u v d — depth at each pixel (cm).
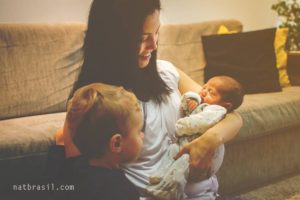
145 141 135
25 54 188
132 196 131
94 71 138
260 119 194
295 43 287
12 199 135
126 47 138
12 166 135
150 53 142
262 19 328
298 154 225
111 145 128
